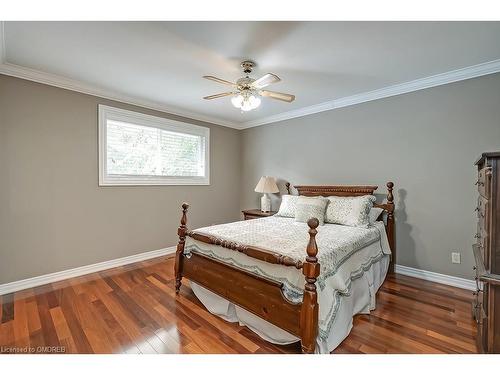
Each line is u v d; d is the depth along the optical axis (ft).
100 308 7.15
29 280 8.52
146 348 5.46
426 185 9.20
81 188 9.70
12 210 8.20
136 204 11.40
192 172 13.85
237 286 6.27
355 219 8.95
